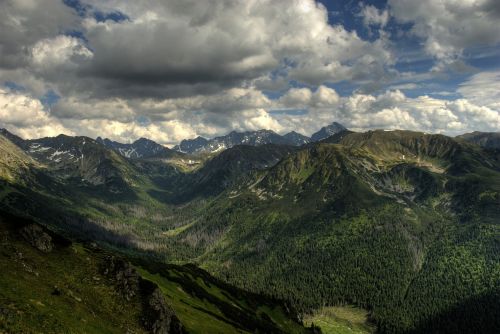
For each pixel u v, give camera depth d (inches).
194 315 5398.6
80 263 3944.4
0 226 3700.8
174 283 7135.8
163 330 3695.9
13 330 2203.5
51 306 2751.0
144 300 3890.3
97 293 3550.7
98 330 2844.5
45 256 3708.2
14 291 2667.3
